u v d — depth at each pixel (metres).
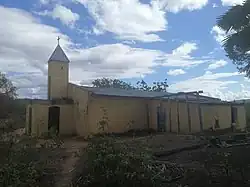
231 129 21.62
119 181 6.89
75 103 20.23
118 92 20.69
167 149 9.93
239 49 10.09
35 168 7.87
